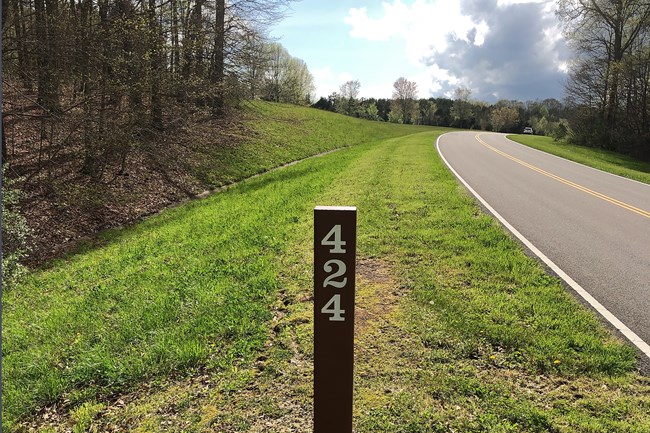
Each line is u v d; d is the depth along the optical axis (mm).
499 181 13305
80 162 12766
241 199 11945
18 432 3307
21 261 8688
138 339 4383
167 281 6000
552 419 2988
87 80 11047
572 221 8414
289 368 3713
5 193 8383
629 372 3502
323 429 2684
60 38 10266
